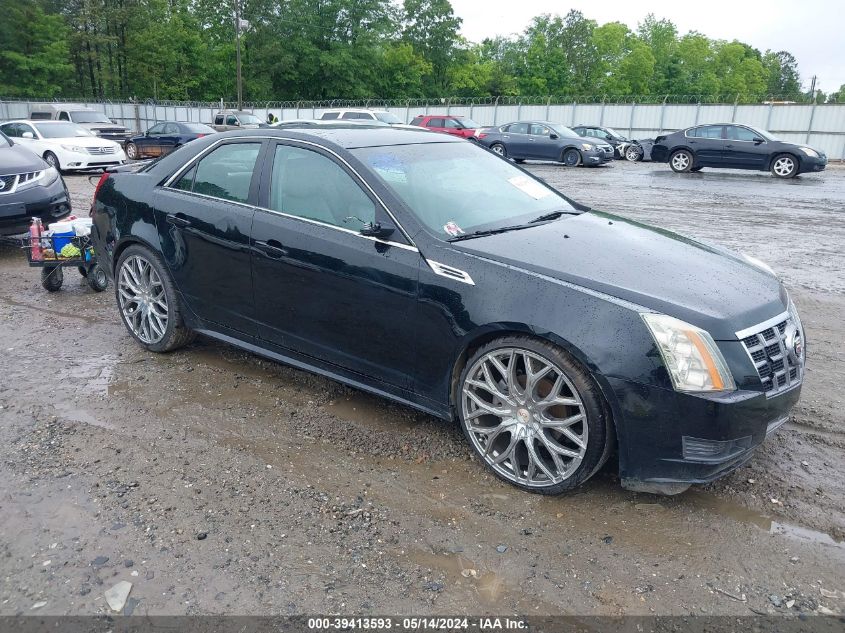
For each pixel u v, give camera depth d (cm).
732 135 2166
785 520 303
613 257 340
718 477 295
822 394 437
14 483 328
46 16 5894
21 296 650
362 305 364
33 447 362
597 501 317
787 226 1114
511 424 325
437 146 438
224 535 290
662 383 283
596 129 3112
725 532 294
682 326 286
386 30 7000
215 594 255
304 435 379
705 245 395
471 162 438
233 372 465
